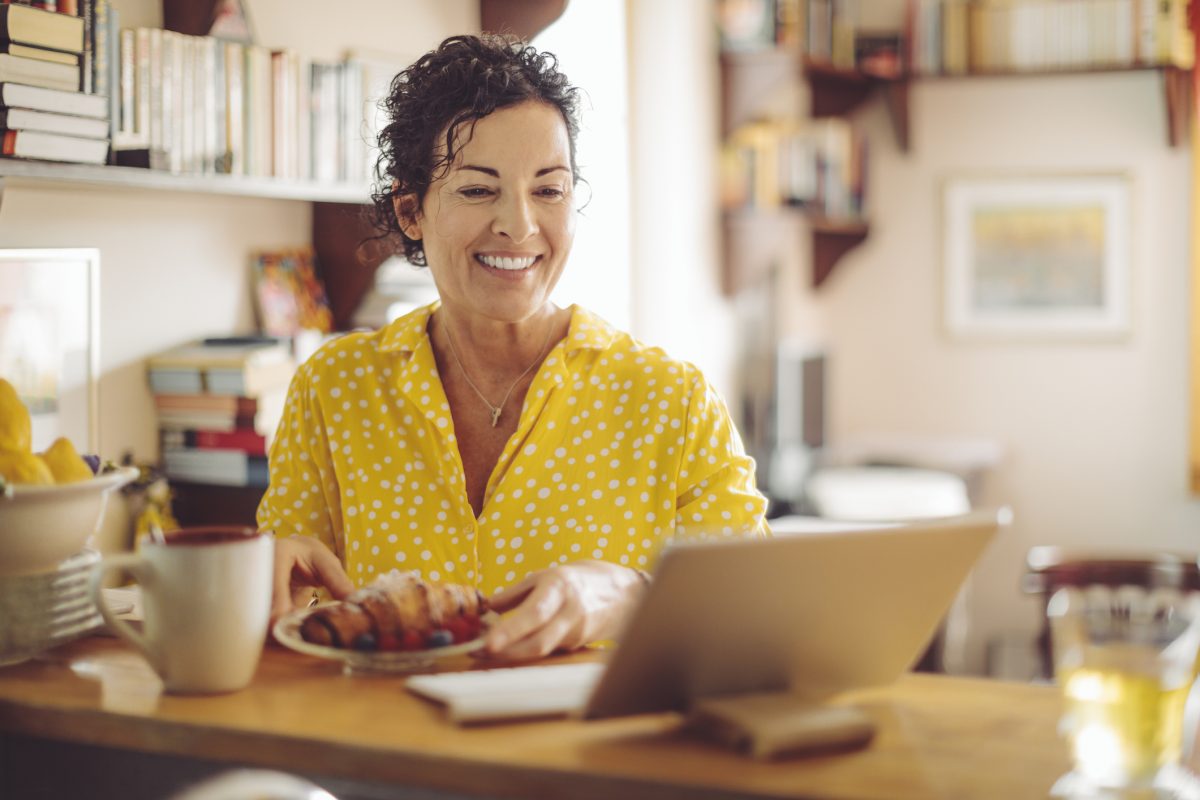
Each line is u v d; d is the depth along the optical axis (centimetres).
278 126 219
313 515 165
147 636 110
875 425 497
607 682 98
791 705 100
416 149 151
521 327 156
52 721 109
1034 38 448
